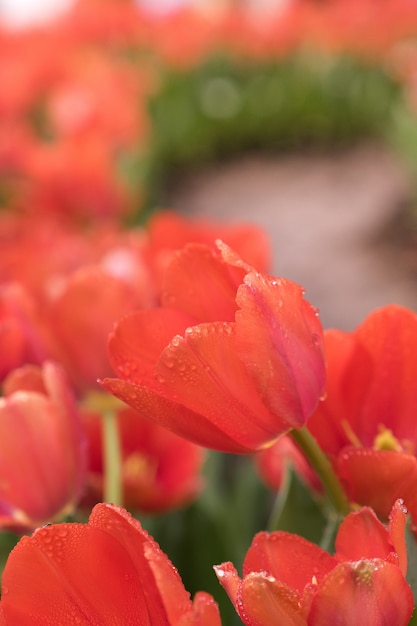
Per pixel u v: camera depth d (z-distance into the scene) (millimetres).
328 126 6125
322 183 5199
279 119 6035
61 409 663
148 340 600
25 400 660
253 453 600
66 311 721
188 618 510
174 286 604
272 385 583
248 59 5926
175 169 5520
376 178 5125
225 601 729
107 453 717
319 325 605
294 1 6324
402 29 5770
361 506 612
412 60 4336
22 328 729
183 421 583
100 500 707
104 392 725
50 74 2596
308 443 609
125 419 780
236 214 4816
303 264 3936
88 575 552
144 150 2885
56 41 3473
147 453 790
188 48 5168
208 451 926
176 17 5168
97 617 554
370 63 5980
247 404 586
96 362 725
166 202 5109
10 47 3357
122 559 553
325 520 665
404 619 551
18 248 1056
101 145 1761
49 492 664
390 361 633
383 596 543
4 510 668
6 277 923
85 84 2479
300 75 6047
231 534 772
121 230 1593
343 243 4117
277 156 5848
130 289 732
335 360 631
